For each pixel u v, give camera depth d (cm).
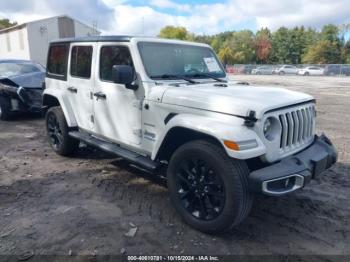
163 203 396
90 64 462
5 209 375
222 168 298
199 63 454
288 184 308
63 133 540
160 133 363
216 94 338
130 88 388
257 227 345
